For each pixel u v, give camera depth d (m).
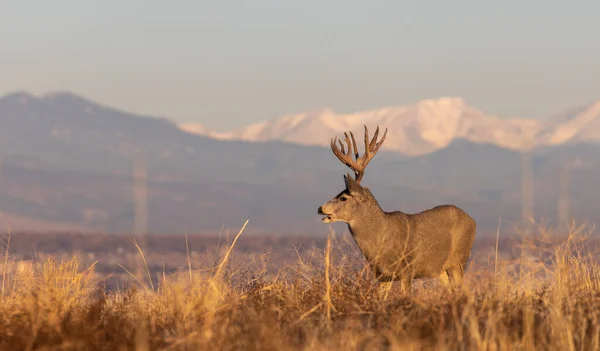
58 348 41.50
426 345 40.56
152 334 43.53
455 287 47.44
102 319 46.94
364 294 51.75
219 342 40.94
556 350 39.69
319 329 43.44
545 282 49.44
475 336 39.41
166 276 53.25
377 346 40.50
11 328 43.78
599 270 51.41
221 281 52.12
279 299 51.34
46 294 47.53
